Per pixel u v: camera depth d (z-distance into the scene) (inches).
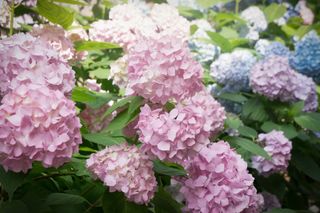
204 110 42.0
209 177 40.8
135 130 44.8
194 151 39.3
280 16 95.3
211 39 78.4
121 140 45.4
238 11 101.5
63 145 34.3
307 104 71.9
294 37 96.1
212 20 90.4
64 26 52.2
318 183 83.0
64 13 49.8
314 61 81.6
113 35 62.8
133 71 43.6
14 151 33.4
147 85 41.8
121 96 50.5
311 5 111.8
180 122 38.4
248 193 41.2
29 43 39.5
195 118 38.8
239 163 42.0
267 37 97.2
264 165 63.2
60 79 37.4
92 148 49.5
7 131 33.1
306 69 82.0
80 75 60.4
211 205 40.3
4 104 33.9
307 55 82.0
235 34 87.3
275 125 66.9
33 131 33.4
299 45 82.8
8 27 59.1
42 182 42.2
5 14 57.0
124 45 63.2
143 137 39.4
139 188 38.4
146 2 80.5
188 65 42.3
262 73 67.8
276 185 69.2
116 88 63.6
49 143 33.8
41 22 63.4
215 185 40.6
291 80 67.8
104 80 63.5
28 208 37.8
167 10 68.4
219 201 40.0
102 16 77.1
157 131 38.4
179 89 42.2
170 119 38.6
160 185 43.3
